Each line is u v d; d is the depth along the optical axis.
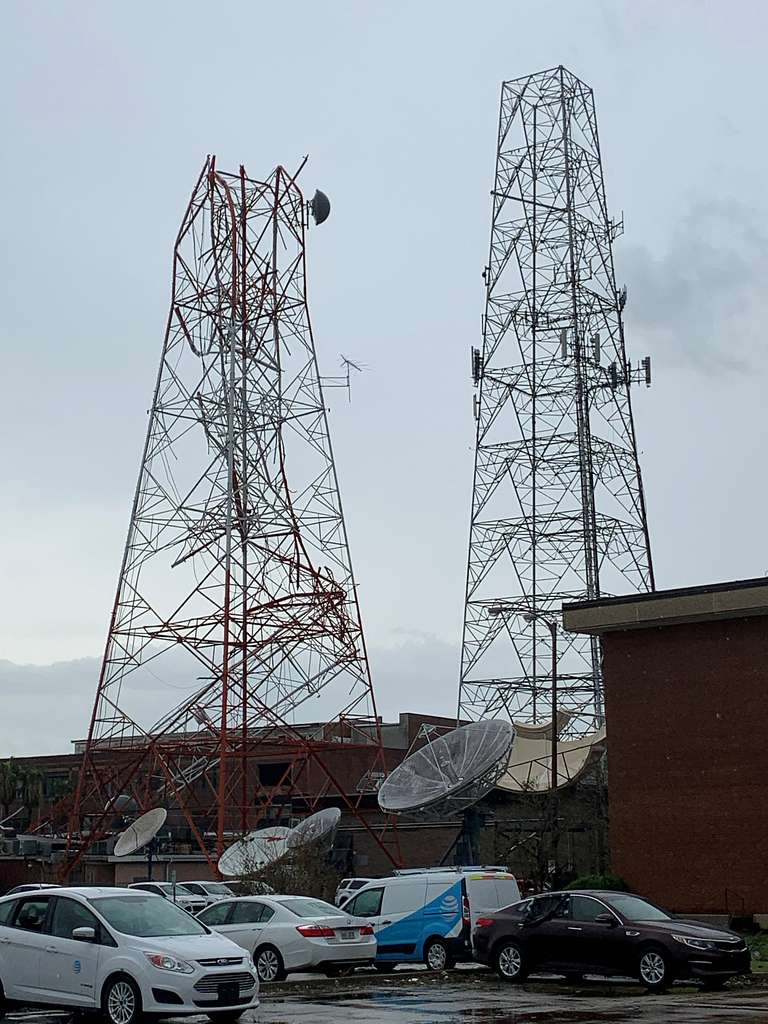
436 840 69.56
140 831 58.88
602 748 59.53
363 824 64.38
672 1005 24.03
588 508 74.38
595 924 27.84
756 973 29.98
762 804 43.00
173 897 36.81
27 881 67.56
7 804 89.94
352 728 68.50
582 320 77.88
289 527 62.41
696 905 43.66
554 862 53.34
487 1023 21.20
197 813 72.44
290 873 48.31
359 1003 24.88
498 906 32.03
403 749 87.25
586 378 76.19
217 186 63.91
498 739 53.66
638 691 46.41
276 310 64.50
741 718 43.97
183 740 65.25
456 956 31.36
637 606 46.19
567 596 74.06
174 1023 22.36
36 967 21.86
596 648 72.88
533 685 73.94
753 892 42.59
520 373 77.50
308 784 73.62
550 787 57.44
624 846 45.62
